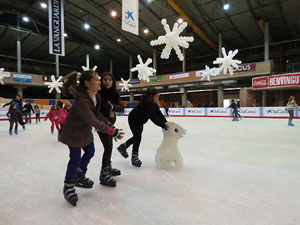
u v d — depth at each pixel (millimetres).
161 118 2412
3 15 18406
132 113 2357
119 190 1689
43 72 26141
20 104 6379
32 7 17297
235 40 19156
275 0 12750
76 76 1508
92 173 2139
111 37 21031
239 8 13781
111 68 26719
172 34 2801
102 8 15609
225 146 3598
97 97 1623
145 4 14320
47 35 20891
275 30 17203
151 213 1319
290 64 19016
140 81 22922
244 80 17594
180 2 13969
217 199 1508
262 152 3094
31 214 1318
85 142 1495
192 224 1189
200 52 22312
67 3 15398
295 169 2223
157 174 2080
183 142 4027
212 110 13102
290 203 1438
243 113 11867
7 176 2074
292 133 5117
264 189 1683
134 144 2359
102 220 1239
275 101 16422
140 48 23000
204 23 16172
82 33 21453
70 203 1441
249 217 1259
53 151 3307
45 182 1906
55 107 5500
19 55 19078
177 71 26531
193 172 2137
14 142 4230
